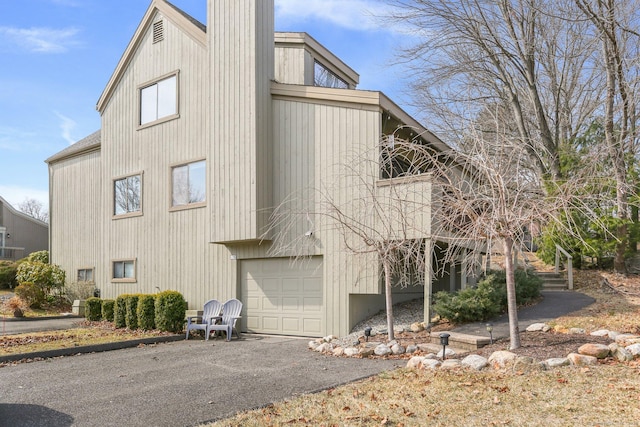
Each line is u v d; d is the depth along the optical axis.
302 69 14.62
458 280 14.73
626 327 9.13
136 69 15.92
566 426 4.54
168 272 14.58
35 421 5.36
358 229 9.48
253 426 5.00
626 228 14.88
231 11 12.70
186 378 7.34
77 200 19.09
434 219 8.90
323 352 9.34
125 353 9.91
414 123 12.22
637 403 4.95
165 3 15.02
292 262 11.92
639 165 14.01
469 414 5.02
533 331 9.34
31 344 10.51
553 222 8.08
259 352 9.62
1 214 29.23
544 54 19.53
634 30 15.91
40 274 18.19
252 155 12.02
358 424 4.93
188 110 14.28
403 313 12.13
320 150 11.68
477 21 16.86
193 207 13.98
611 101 15.33
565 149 16.08
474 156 7.68
